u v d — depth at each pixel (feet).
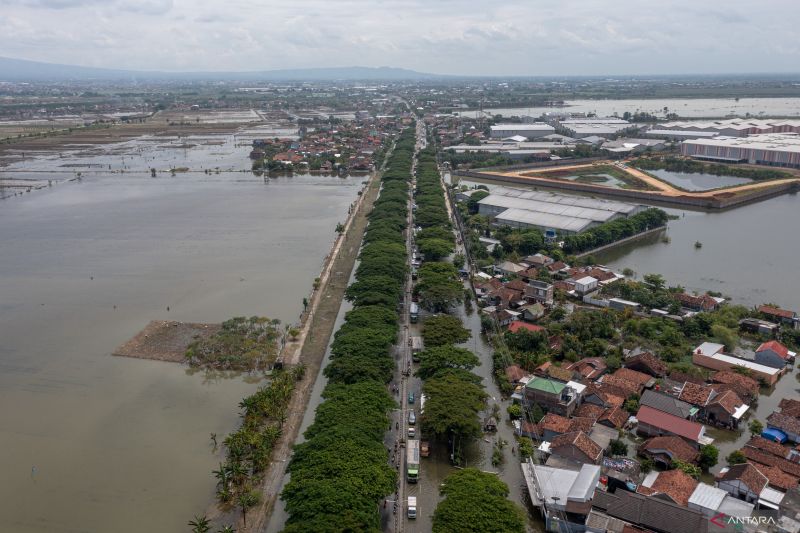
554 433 298.56
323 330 431.84
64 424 319.88
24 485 272.72
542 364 370.12
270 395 323.57
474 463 284.61
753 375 351.67
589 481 253.03
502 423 317.42
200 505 260.62
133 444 302.66
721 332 396.57
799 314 451.94
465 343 414.00
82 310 472.03
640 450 288.71
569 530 238.48
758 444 284.82
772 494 247.91
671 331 404.57
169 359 392.06
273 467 283.18
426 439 300.81
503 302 463.42
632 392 331.77
